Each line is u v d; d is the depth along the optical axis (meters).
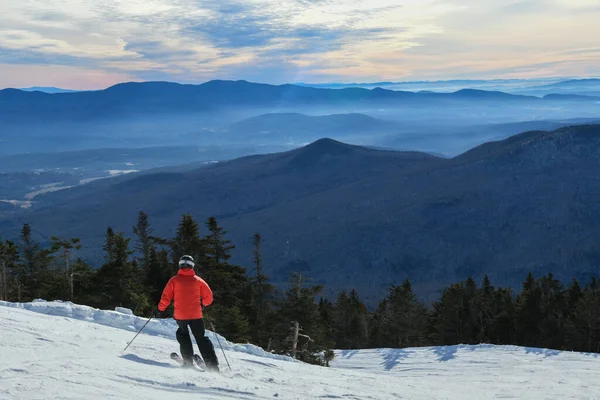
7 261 46.56
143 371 5.87
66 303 12.20
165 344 8.90
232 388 5.61
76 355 6.15
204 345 7.01
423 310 68.06
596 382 13.52
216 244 37.38
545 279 75.19
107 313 11.79
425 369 22.94
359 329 68.50
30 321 8.77
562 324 58.25
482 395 9.25
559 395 9.99
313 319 33.09
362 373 11.33
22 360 5.45
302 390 6.40
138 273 38.12
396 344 68.00
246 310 38.66
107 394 4.45
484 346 28.55
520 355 24.66
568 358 22.67
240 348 12.18
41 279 40.50
